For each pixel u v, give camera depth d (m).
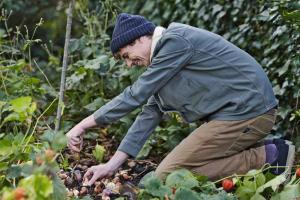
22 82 4.52
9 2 6.91
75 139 3.39
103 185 3.62
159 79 3.37
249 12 4.98
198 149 3.49
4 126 4.30
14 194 2.32
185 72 3.44
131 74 4.79
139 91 3.37
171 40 3.38
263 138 3.64
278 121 4.51
